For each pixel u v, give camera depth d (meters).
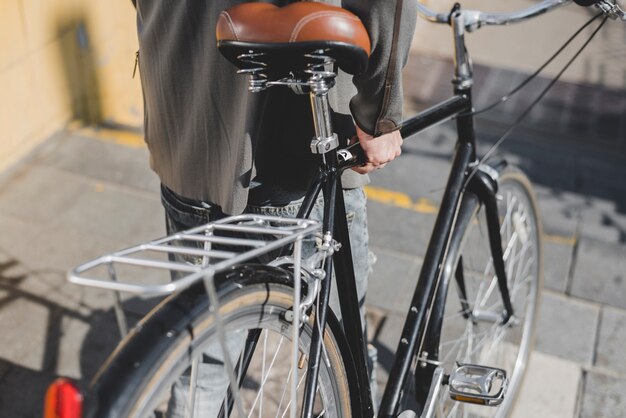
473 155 2.17
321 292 1.57
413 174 3.78
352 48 1.39
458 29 2.06
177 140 1.79
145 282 3.03
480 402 1.87
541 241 2.66
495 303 2.53
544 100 4.52
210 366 1.82
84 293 2.97
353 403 1.78
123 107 4.04
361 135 1.69
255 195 1.74
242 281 1.40
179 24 1.67
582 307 3.07
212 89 1.67
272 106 1.63
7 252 3.14
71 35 3.78
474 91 4.52
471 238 2.34
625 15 1.88
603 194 3.79
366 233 1.93
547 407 2.63
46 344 2.75
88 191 3.50
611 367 2.81
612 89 4.71
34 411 2.53
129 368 1.22
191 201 1.84
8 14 3.43
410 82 4.52
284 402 2.29
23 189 3.48
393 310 2.98
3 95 3.50
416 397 2.04
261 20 1.39
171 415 1.88
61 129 3.84
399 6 1.46
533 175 3.88
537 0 5.58
